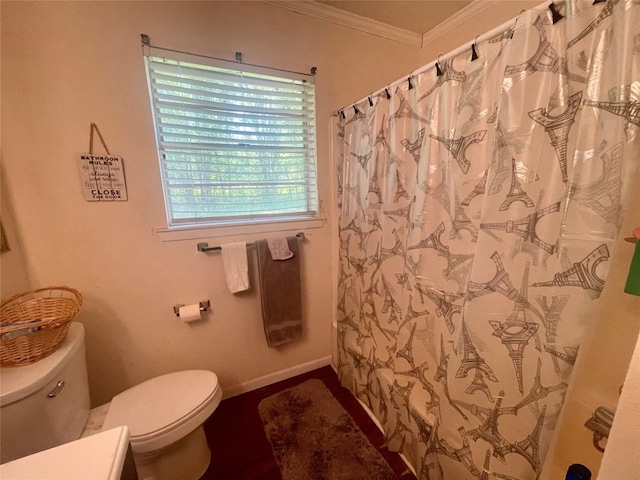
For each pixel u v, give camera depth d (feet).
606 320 2.93
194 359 5.41
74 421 3.40
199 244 5.05
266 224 5.57
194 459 4.19
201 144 4.92
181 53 4.42
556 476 3.39
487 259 2.92
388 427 4.66
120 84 4.13
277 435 4.93
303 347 6.54
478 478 3.15
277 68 5.14
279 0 4.91
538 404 2.66
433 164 3.62
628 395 1.29
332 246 6.36
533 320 2.64
